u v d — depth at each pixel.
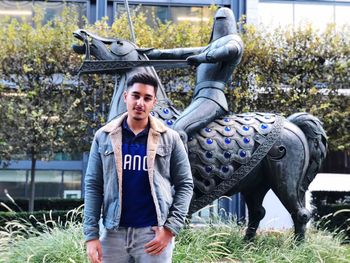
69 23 10.23
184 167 2.52
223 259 4.66
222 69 4.90
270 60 10.02
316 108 9.82
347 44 10.21
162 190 2.41
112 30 10.16
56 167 13.45
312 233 6.15
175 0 13.55
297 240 4.92
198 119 4.71
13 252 4.73
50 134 9.66
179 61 4.71
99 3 13.14
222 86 4.94
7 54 9.77
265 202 10.90
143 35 10.02
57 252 4.54
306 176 4.98
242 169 4.81
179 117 4.72
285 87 10.12
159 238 2.37
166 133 2.50
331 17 13.20
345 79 10.20
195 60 4.61
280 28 10.65
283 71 10.12
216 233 5.19
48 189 13.38
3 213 8.80
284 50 10.12
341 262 4.94
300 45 10.13
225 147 4.78
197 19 13.54
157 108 4.73
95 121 9.81
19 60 9.80
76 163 13.51
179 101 9.59
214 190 4.80
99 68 4.67
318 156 4.99
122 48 4.78
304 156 4.89
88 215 2.46
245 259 4.58
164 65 4.75
